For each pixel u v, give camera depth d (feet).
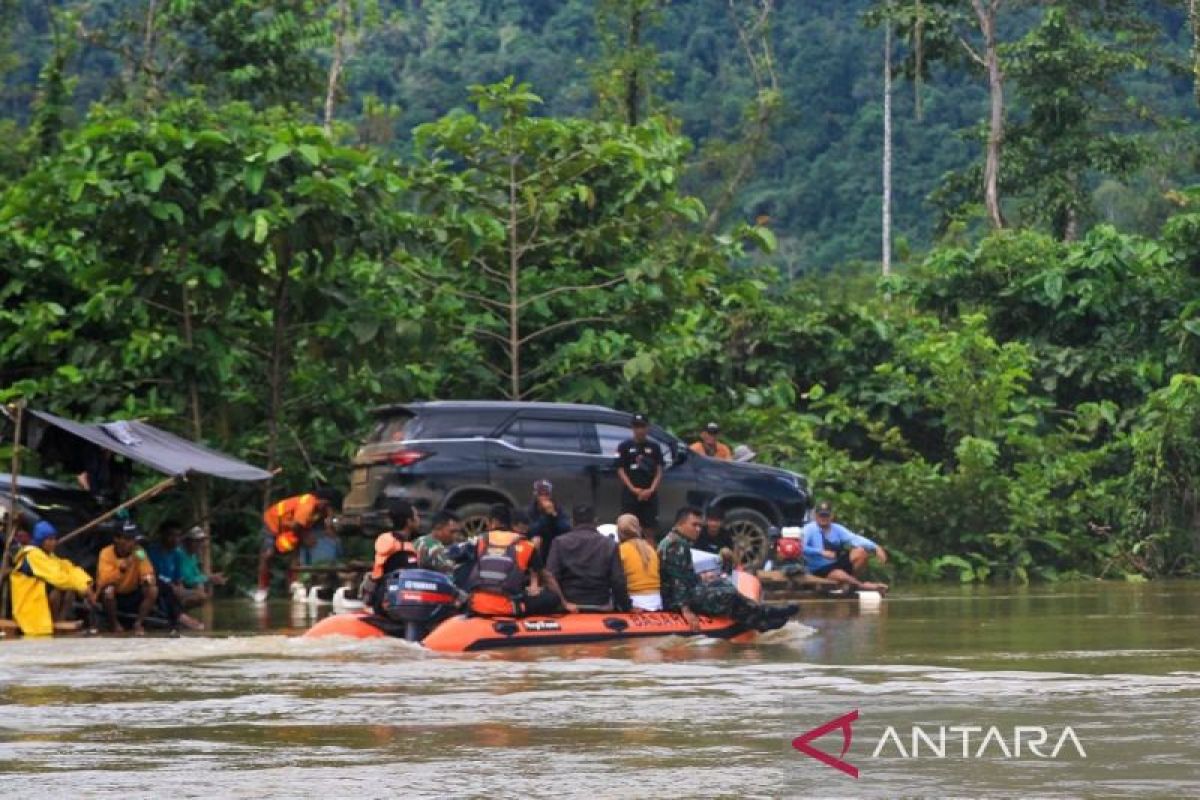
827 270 333.01
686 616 60.90
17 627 65.62
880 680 46.44
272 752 35.01
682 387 107.04
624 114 164.66
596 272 103.65
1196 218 123.85
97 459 77.82
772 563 85.10
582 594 60.70
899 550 105.60
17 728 38.83
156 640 61.87
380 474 81.51
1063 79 192.54
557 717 39.75
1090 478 112.78
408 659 54.80
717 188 193.57
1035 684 45.03
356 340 93.20
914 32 196.34
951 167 346.95
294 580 89.51
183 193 89.40
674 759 33.76
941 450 120.16
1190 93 323.98
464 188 101.86
